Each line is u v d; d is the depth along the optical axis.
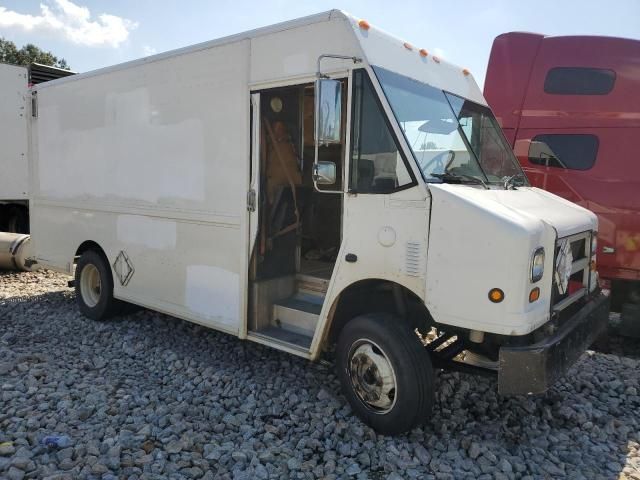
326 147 4.93
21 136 11.42
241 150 4.54
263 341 4.50
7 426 3.72
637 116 5.88
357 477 3.28
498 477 3.31
